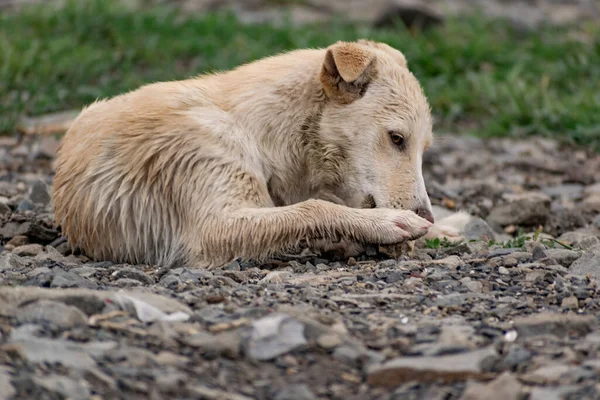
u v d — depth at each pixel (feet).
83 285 30.01
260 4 106.22
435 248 38.19
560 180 59.57
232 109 37.17
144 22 86.63
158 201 36.42
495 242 40.16
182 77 75.72
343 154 37.45
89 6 86.48
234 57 80.33
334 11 103.96
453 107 74.13
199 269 33.88
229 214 35.19
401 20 94.84
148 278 32.07
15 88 70.08
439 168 61.77
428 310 28.68
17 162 56.65
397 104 37.32
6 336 24.56
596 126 68.74
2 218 41.47
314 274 33.09
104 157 36.78
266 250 35.14
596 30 93.81
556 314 27.35
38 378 22.11
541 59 84.43
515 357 24.77
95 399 21.85
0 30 80.43
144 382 22.79
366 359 24.62
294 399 22.45
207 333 25.71
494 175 60.39
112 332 25.55
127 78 74.49
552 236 45.29
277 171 37.24
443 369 23.73
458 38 88.53
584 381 23.41
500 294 30.58
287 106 37.27
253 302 28.68
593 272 32.96
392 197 36.88
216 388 22.95
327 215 35.17
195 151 35.91
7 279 30.35
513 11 112.06
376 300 29.43
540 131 70.33
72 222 37.63
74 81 73.00
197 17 91.25
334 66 36.78
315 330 25.46
